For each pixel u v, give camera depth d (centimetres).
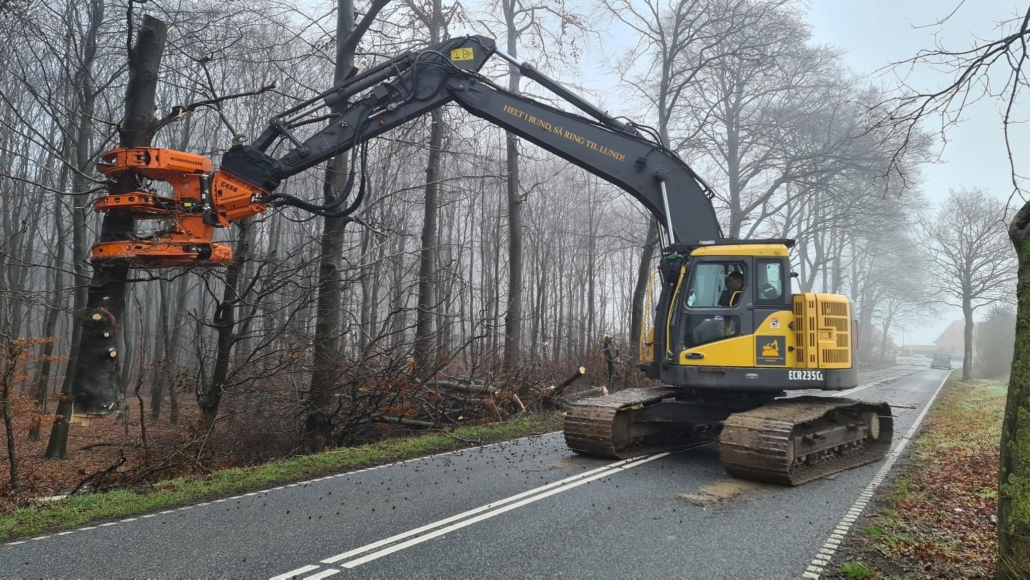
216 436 1145
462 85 945
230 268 1145
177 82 1852
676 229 948
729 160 2780
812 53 2395
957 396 2114
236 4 1497
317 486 751
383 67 930
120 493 712
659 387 1109
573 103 971
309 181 2406
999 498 383
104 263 753
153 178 788
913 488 762
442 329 1402
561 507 656
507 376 1452
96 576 465
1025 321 375
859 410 980
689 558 506
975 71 561
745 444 782
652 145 961
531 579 457
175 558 502
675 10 2080
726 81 2609
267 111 1986
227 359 1155
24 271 2291
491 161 1772
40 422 988
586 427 923
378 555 506
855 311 960
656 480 795
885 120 652
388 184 2084
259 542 540
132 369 3325
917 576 472
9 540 552
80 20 1589
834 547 536
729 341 884
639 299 2025
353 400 1194
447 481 778
